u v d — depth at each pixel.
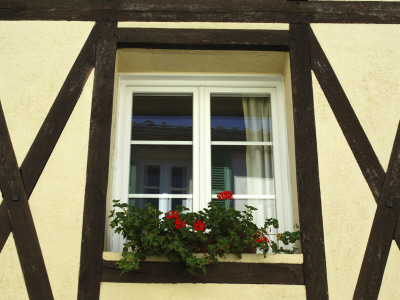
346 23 3.31
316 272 2.72
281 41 3.26
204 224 2.67
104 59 3.17
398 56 3.24
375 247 2.77
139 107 3.47
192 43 3.23
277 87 3.48
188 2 3.34
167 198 3.24
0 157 2.91
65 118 3.01
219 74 3.49
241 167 3.34
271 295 2.68
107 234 2.95
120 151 3.28
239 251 2.76
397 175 2.92
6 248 2.73
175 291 2.68
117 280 2.69
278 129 3.37
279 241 3.11
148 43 3.22
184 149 3.36
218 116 3.46
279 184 3.24
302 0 3.35
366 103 3.09
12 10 3.29
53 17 3.28
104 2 3.32
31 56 3.17
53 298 2.65
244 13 3.32
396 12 3.35
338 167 2.94
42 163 2.91
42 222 2.79
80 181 2.88
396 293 2.69
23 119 3.01
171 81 3.50
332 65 3.19
